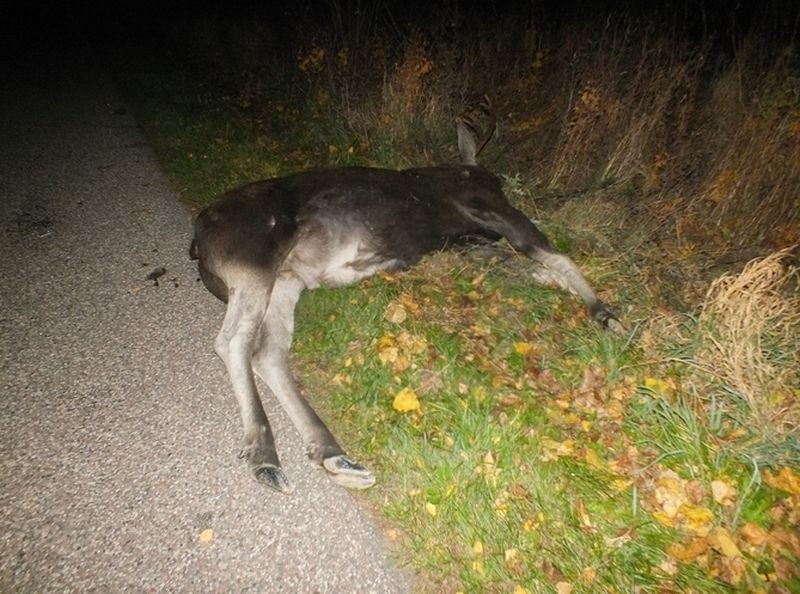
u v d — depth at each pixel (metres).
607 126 2.93
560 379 1.88
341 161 3.16
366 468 1.54
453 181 2.42
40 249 2.43
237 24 5.12
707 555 1.43
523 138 3.26
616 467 1.63
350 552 1.40
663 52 3.02
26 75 4.65
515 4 4.07
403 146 3.24
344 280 2.21
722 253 2.49
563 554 1.42
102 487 1.51
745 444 1.63
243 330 1.82
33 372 1.84
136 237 2.53
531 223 2.42
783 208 2.52
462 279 2.26
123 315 2.09
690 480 1.58
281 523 1.45
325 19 4.18
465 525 1.44
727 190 2.62
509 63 3.63
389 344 1.94
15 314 2.06
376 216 2.22
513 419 1.69
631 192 2.83
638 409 1.76
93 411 1.72
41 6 7.84
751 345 1.70
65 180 2.98
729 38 3.28
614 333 2.06
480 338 2.01
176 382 1.83
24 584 1.29
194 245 2.13
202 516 1.46
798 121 2.49
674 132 2.95
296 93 3.95
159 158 3.23
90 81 4.50
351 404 1.76
